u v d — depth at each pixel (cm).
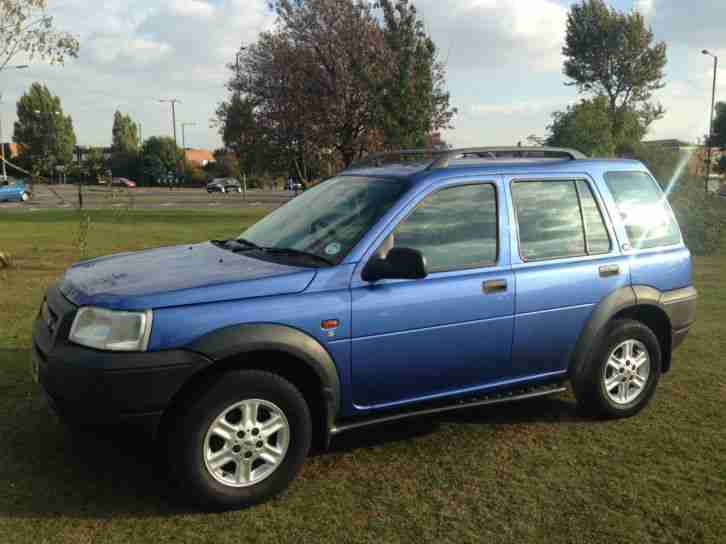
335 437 458
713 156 6619
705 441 460
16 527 336
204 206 3447
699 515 363
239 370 356
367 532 341
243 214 2781
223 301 353
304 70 1945
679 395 550
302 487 388
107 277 387
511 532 344
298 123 2012
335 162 2081
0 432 446
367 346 386
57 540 326
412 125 1747
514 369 444
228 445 355
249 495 360
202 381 351
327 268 382
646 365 504
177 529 340
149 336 335
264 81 2066
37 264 1181
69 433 447
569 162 483
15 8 1015
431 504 371
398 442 452
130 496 371
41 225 2072
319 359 370
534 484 395
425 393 417
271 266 391
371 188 438
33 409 486
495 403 440
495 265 429
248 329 351
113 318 337
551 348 453
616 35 4753
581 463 424
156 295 346
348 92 1922
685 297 513
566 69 5038
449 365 416
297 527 345
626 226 492
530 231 448
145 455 420
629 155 2041
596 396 482
